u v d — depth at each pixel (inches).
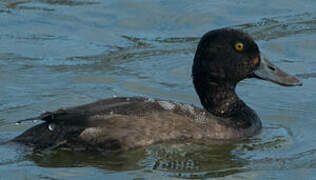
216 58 464.1
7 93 523.8
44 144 410.3
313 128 474.9
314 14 668.1
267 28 645.9
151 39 636.7
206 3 692.1
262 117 496.7
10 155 407.2
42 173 391.2
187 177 393.1
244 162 416.8
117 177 388.8
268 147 440.1
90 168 399.5
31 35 637.3
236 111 469.1
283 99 525.7
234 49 464.8
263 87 549.3
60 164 402.9
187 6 685.3
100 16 676.1
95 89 539.8
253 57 468.8
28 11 684.7
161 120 425.1
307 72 569.0
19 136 419.5
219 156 422.6
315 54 601.3
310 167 409.7
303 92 535.8
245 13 672.4
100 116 418.3
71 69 575.8
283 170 406.3
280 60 591.2
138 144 417.4
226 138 442.0
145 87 547.8
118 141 414.3
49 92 529.0
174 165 406.9
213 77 466.3
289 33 636.1
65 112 418.6
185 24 657.6
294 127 478.0
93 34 643.5
